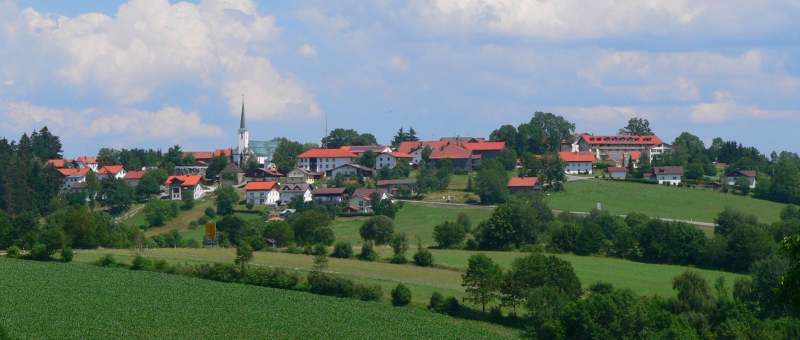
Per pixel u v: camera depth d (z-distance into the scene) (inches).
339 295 6131.9
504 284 5718.5
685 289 5728.3
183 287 6264.8
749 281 5851.4
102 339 4916.3
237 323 5324.8
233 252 7864.2
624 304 5221.5
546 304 5487.2
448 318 5595.5
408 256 7637.8
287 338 5049.2
